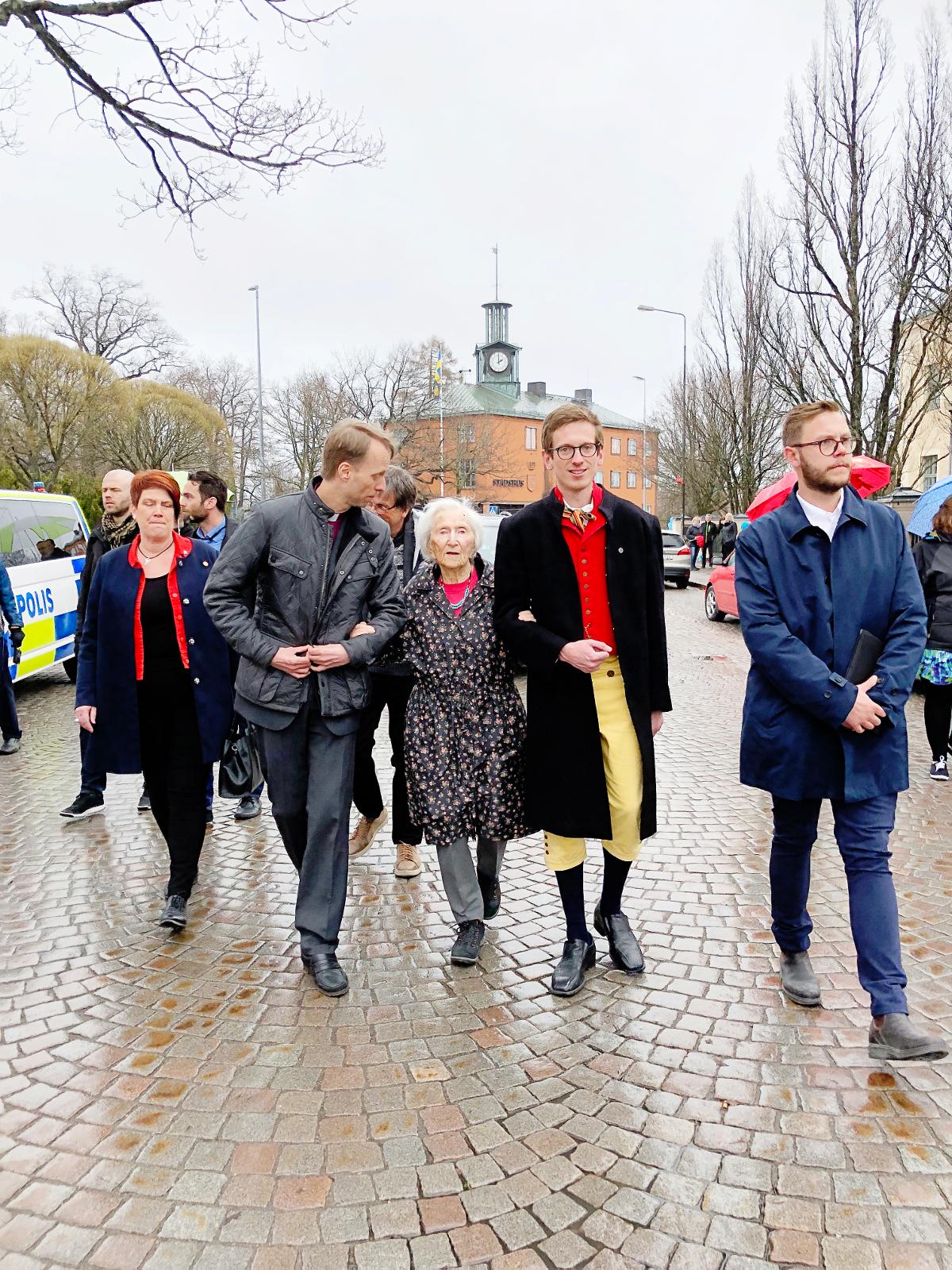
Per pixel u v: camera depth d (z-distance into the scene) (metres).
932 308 13.30
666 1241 1.96
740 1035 2.78
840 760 2.72
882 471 3.49
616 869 3.20
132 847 4.63
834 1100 2.44
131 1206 2.07
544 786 3.05
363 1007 2.98
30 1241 1.97
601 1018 2.89
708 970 3.22
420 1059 2.67
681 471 35.22
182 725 3.69
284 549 3.08
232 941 3.52
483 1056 2.68
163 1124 2.37
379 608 3.22
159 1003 3.02
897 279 13.74
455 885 3.30
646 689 3.00
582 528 2.96
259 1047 2.75
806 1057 2.65
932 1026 2.78
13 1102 2.48
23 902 3.91
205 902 3.91
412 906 3.83
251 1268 1.90
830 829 4.73
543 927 3.63
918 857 4.31
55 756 6.68
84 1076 2.60
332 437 3.01
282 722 3.05
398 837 4.10
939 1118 2.36
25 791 5.71
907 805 5.16
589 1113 2.40
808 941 3.08
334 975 3.09
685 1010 2.94
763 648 2.72
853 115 13.84
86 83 6.40
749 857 4.41
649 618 3.02
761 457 24.55
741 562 2.88
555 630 2.98
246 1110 2.43
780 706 2.82
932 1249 1.92
